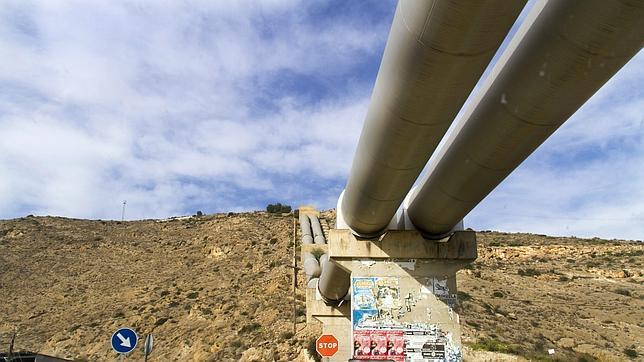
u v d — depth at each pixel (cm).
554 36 826
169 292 6125
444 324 1770
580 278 6312
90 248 7981
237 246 7400
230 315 5119
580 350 4044
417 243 1830
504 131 1118
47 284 6744
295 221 8131
